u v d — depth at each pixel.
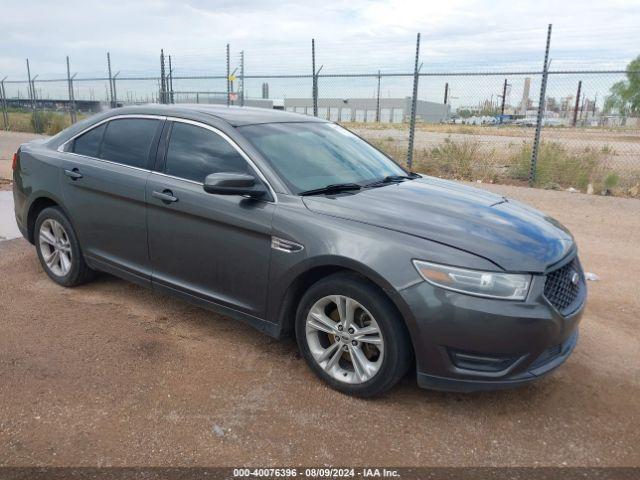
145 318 4.34
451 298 2.90
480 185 11.54
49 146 4.92
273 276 3.45
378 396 3.32
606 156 14.30
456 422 3.13
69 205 4.59
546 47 11.00
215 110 4.25
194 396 3.30
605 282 5.54
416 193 3.84
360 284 3.15
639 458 2.87
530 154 12.80
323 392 3.38
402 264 3.00
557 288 3.13
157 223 4.01
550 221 3.83
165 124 4.19
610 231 7.74
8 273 5.23
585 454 2.88
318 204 3.41
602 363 3.87
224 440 2.90
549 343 2.99
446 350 2.97
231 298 3.74
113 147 4.44
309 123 4.57
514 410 3.27
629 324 4.54
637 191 10.75
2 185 9.54
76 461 2.71
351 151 4.41
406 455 2.84
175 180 3.94
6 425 2.97
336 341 3.35
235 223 3.56
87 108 22.91
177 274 4.01
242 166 3.71
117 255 4.39
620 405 3.36
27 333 4.02
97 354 3.75
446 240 3.05
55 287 4.91
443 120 22.45
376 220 3.23
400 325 3.07
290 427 3.03
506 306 2.88
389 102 37.53
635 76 15.15
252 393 3.35
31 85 22.44
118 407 3.16
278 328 3.54
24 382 3.38
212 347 3.91
